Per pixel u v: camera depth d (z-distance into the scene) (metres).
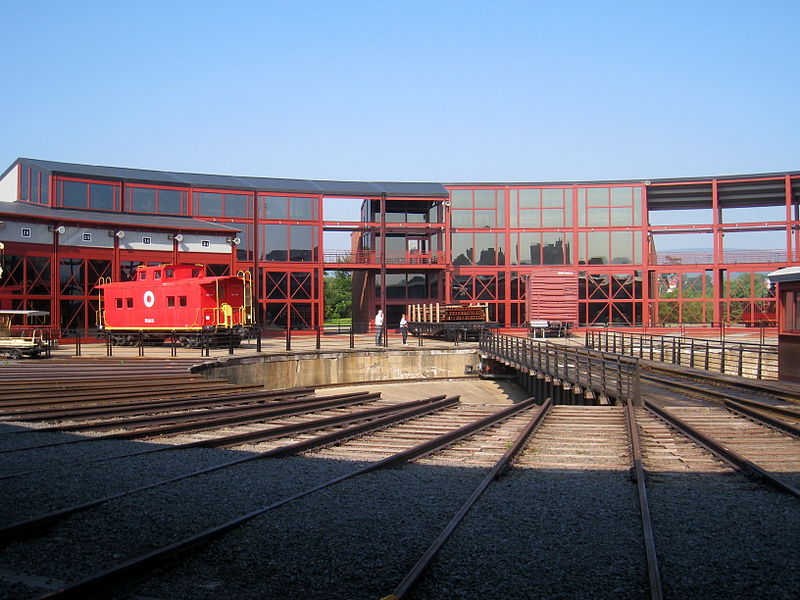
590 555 6.43
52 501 8.25
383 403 21.22
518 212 58.91
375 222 59.81
